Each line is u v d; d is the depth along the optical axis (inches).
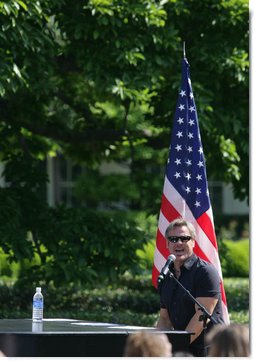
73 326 702.5
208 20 1210.0
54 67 1175.6
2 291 1423.5
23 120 1349.7
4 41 1055.6
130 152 1567.4
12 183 1328.7
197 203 906.7
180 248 733.3
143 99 1250.6
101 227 1264.8
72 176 2753.4
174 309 732.0
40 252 1253.7
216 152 1273.4
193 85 1149.1
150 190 1492.4
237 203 2871.6
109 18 1113.4
